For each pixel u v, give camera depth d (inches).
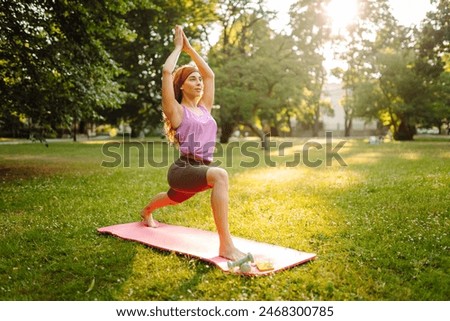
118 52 1211.9
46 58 548.4
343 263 188.9
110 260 194.7
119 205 323.0
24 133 603.5
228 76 1291.8
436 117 1777.8
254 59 1337.4
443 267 184.9
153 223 254.4
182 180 207.3
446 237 223.6
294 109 1539.1
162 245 211.0
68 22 568.7
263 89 1301.7
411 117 1771.7
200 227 255.0
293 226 251.9
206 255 194.4
